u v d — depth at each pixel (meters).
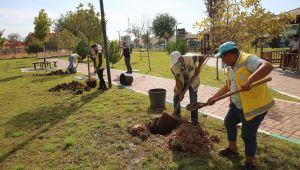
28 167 4.14
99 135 5.22
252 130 3.44
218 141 4.64
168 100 7.85
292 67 13.69
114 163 4.11
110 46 18.72
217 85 10.03
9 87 11.66
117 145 4.67
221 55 3.42
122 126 5.59
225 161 3.96
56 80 13.07
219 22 9.03
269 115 5.96
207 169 3.77
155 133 5.34
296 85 9.66
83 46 23.62
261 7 8.23
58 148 4.75
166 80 11.66
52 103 8.12
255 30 8.59
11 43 56.59
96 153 4.45
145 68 17.06
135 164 4.05
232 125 3.91
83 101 8.12
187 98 7.89
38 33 30.62
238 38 8.63
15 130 5.83
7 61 31.83
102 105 7.46
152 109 6.82
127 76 10.60
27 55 42.91
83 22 14.95
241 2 8.62
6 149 4.84
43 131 5.67
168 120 5.20
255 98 3.26
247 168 3.66
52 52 48.12
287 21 8.55
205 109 6.64
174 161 4.04
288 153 4.12
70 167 4.02
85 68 18.47
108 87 10.28
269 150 4.22
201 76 12.48
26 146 4.93
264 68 2.93
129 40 46.41
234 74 3.41
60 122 6.19
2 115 7.08
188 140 4.41
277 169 3.71
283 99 7.52
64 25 54.03
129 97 8.30
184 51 25.06
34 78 14.23
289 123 5.43
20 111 7.39
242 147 4.36
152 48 57.00
